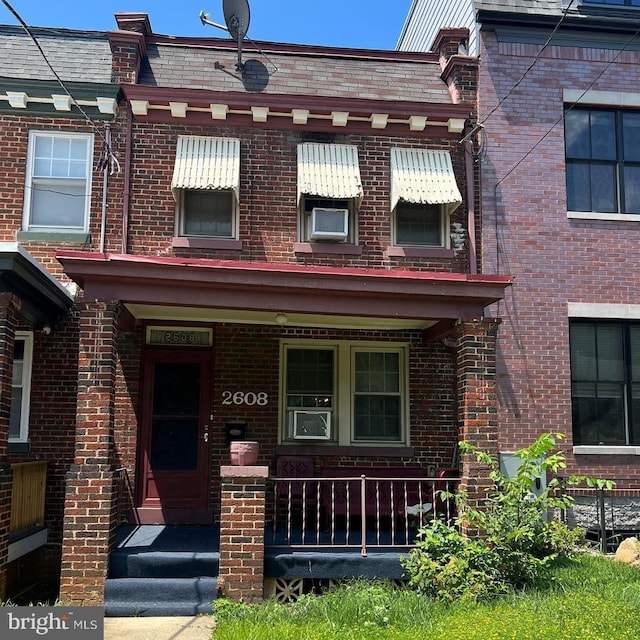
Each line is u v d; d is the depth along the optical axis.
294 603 7.62
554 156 11.59
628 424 11.25
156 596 7.79
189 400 10.61
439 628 6.41
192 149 10.82
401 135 11.35
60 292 9.55
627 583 7.79
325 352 11.12
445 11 13.95
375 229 11.05
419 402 11.00
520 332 11.07
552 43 11.84
